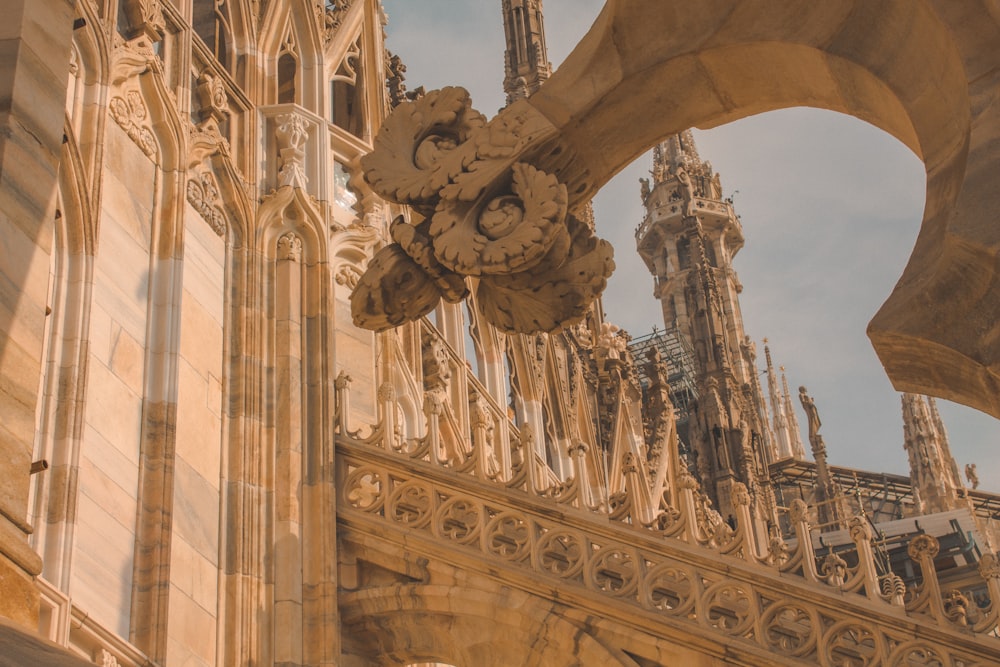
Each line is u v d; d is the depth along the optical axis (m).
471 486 12.16
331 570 12.22
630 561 11.62
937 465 52.69
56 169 6.25
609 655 10.71
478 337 20.98
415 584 11.96
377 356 15.64
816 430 47.69
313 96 15.68
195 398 12.30
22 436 5.45
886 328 3.73
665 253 69.81
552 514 11.62
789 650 10.08
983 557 9.70
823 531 43.91
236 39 15.39
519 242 4.91
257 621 11.82
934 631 9.59
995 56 3.91
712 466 38.59
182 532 11.45
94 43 12.30
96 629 9.80
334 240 14.74
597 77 5.08
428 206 5.20
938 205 3.98
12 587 5.01
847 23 4.48
